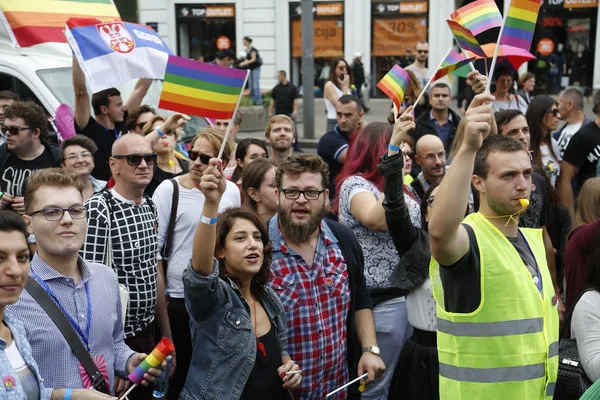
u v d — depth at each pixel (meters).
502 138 3.12
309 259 3.81
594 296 3.48
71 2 7.18
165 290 4.83
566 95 7.66
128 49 6.11
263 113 18.34
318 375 3.70
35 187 3.29
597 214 4.80
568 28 23.77
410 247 3.96
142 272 4.30
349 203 4.44
